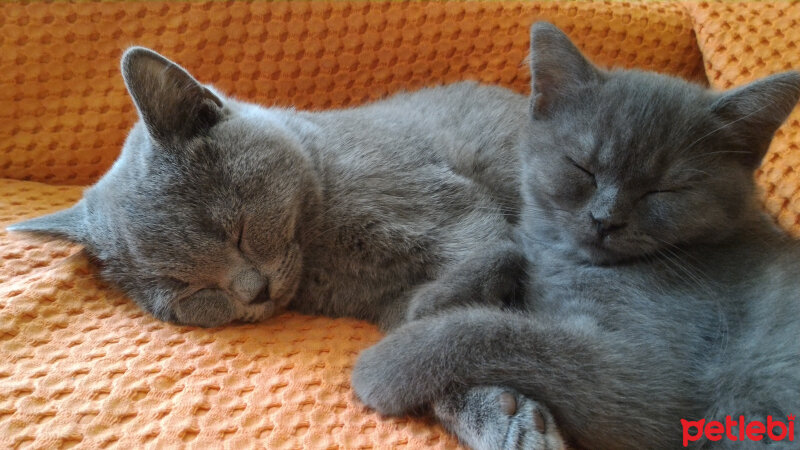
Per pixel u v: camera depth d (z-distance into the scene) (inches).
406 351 8.9
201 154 10.2
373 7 13.6
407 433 8.6
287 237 10.6
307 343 10.2
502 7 13.8
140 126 11.2
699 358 8.8
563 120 10.2
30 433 8.2
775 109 9.2
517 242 11.2
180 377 9.1
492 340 8.6
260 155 10.5
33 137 13.3
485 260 10.4
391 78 14.2
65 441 8.2
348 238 11.0
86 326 10.0
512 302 10.5
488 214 11.5
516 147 12.1
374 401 8.9
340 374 9.5
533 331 8.7
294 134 11.5
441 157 12.1
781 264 9.3
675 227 9.4
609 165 9.5
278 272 10.5
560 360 8.5
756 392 8.4
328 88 14.1
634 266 9.8
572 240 10.1
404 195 11.3
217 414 8.6
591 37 13.9
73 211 11.1
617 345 8.8
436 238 11.0
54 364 9.2
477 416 8.4
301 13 13.5
